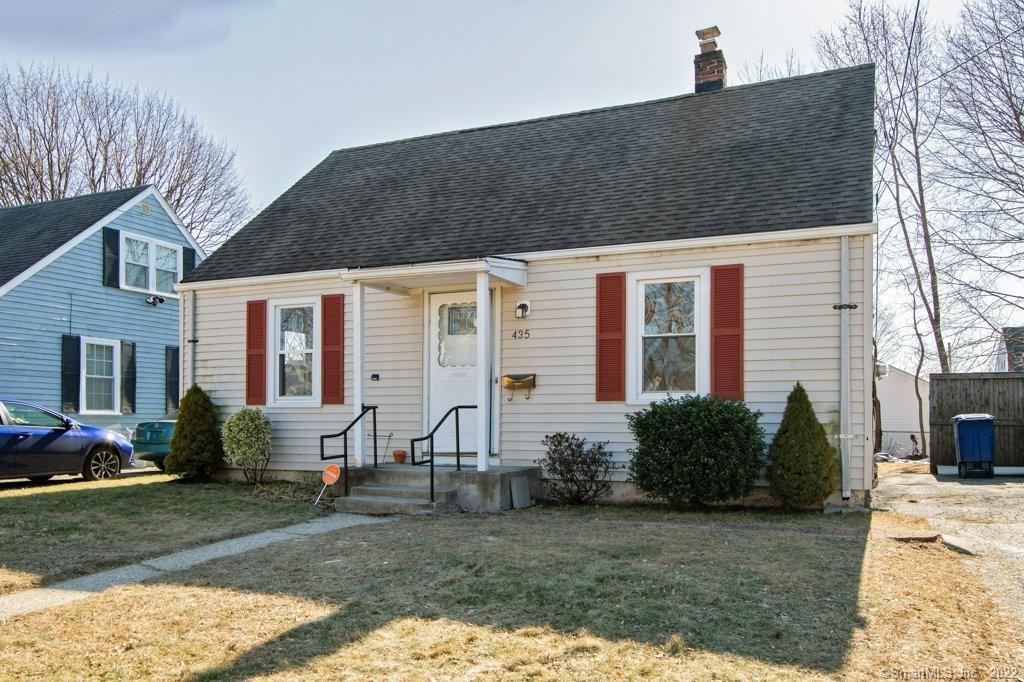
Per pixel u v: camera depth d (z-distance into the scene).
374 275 10.52
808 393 9.36
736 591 5.55
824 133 11.05
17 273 17.16
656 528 8.02
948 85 20.16
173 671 4.34
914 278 23.16
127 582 6.37
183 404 12.80
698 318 9.95
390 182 14.24
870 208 9.20
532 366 10.80
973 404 14.75
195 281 13.20
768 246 9.61
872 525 8.16
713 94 13.41
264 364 12.67
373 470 10.44
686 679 4.10
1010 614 5.23
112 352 19.45
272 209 14.63
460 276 10.42
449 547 7.11
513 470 10.12
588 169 12.39
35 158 30.73
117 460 13.88
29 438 12.31
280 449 12.52
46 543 7.79
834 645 4.58
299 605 5.49
